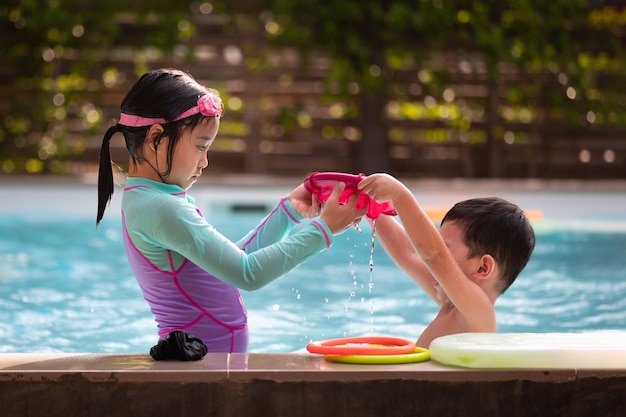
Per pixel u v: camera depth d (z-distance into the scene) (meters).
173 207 2.44
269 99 11.57
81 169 11.23
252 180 9.60
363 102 11.49
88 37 11.11
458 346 2.09
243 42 11.34
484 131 11.91
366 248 6.53
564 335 2.27
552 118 12.06
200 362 2.09
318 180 2.63
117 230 7.36
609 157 12.13
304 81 11.57
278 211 2.84
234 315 2.68
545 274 5.50
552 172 12.05
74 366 2.04
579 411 2.03
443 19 11.52
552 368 2.03
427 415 2.01
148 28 11.16
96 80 11.20
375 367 2.05
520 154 11.97
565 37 11.84
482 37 11.49
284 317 4.32
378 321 4.22
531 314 4.39
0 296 4.80
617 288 5.05
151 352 2.16
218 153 11.43
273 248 2.42
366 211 2.56
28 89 11.14
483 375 2.02
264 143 11.57
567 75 11.95
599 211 8.66
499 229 2.86
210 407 1.99
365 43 11.47
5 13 11.06
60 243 6.72
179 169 2.56
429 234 2.53
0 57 11.09
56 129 11.11
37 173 11.11
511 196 9.01
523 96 11.92
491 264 2.83
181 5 11.20
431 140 11.83
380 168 11.45
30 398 1.97
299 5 11.26
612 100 11.97
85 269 5.67
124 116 2.59
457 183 9.89
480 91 11.84
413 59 11.59
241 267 2.37
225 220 8.08
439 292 2.92
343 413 2.00
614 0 11.87
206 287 2.61
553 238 7.00
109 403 1.98
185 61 11.29
